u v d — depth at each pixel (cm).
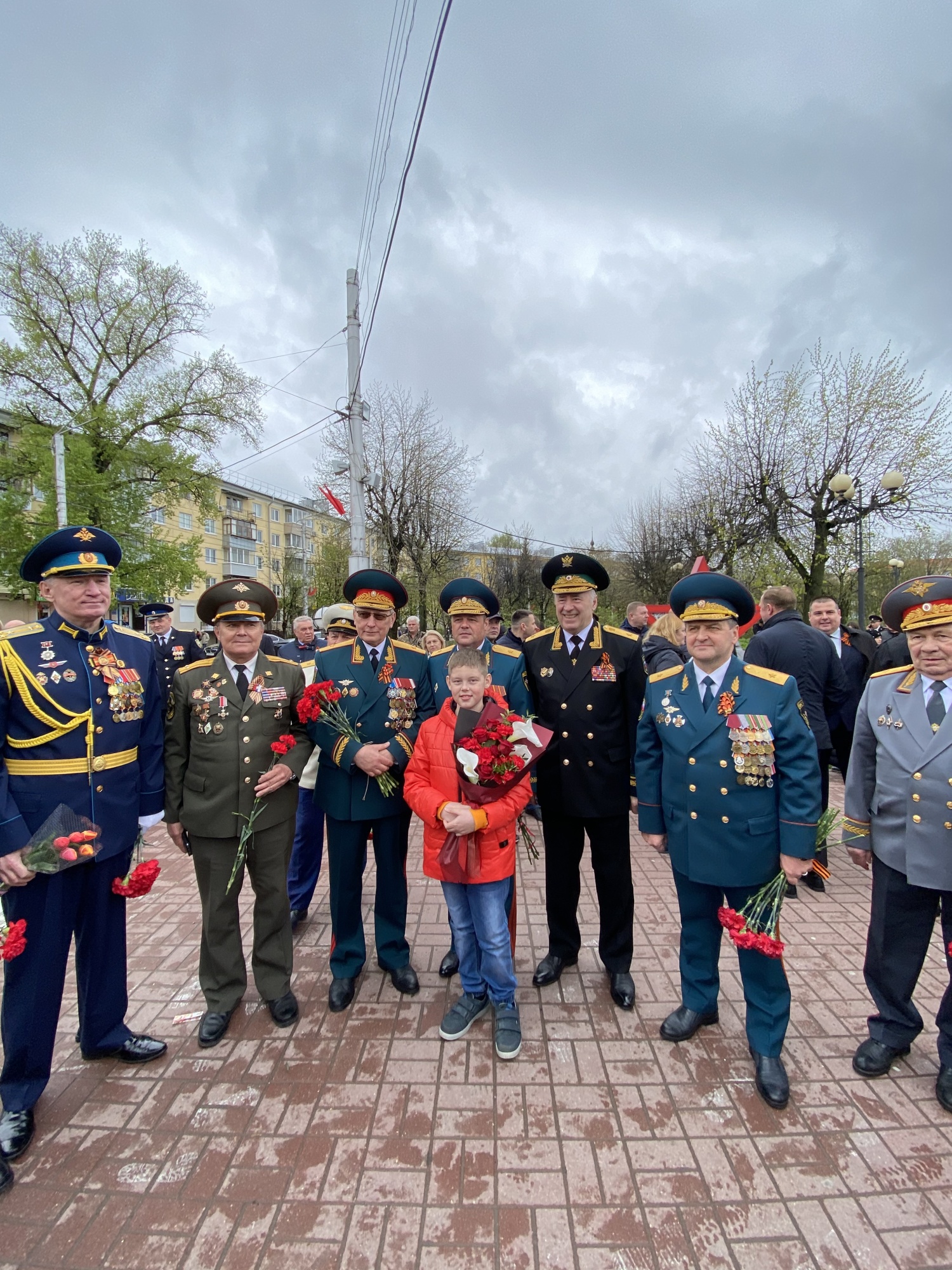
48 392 1948
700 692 263
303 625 538
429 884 445
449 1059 257
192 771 280
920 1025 249
